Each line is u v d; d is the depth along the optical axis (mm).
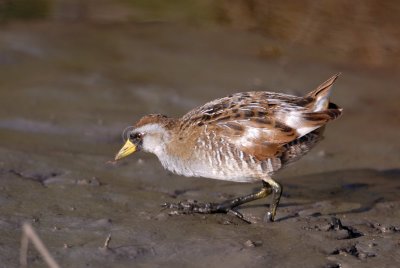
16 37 18516
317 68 17844
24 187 10820
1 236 9094
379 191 11508
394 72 17875
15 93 15344
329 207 10758
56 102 15023
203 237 9367
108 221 9758
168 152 10562
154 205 10539
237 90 16203
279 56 18469
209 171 10266
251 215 10305
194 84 16453
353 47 19047
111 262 8609
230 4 21234
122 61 17688
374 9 20375
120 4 21672
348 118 15219
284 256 8891
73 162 12156
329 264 8750
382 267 8734
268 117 9961
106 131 13812
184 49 18656
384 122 15023
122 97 15531
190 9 21219
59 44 18422
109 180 11539
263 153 9891
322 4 20672
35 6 21125
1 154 12023
